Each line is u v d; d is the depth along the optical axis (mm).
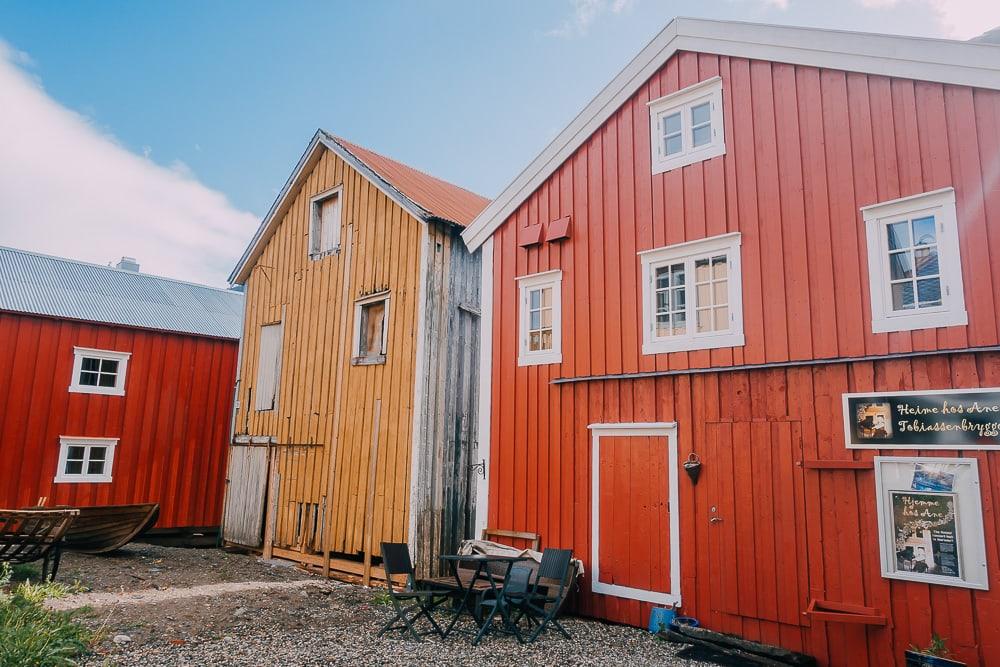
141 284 19328
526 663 6484
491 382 9945
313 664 6297
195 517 16484
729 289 7832
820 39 7492
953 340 6309
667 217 8516
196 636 7086
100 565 10883
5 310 14258
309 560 11984
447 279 11547
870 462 6625
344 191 13250
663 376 8250
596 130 9461
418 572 10266
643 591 7977
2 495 13805
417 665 6340
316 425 12656
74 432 14883
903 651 6211
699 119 8586
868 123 7133
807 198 7418
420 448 10648
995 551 5879
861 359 6801
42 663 5730
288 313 14039
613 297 8844
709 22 8406
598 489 8594
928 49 6770
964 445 6137
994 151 6355
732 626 7250
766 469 7293
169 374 16516
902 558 6340
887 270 6828
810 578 6836
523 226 10047
